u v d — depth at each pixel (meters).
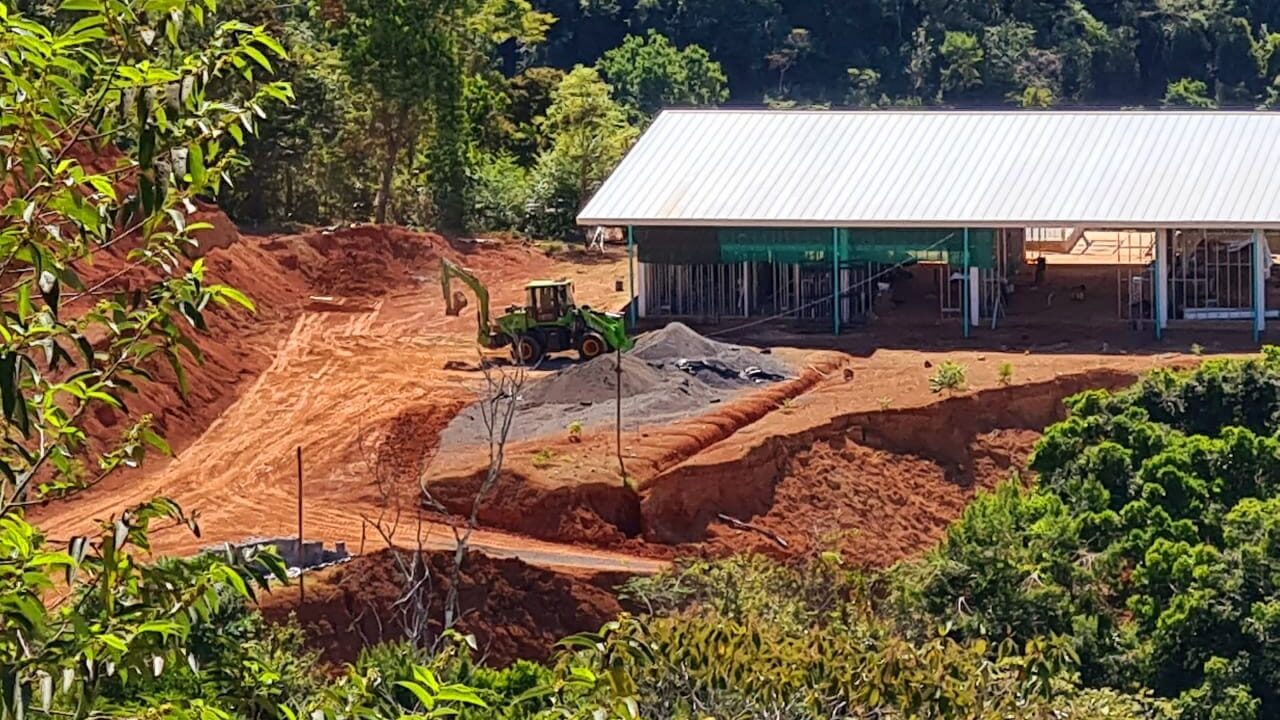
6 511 12.43
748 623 28.34
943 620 38.66
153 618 13.05
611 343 66.38
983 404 61.41
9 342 11.78
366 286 81.00
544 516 52.38
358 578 44.09
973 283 72.00
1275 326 70.81
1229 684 38.81
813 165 76.12
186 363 62.28
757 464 55.72
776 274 74.62
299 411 62.06
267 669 15.06
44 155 12.06
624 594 40.66
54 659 12.26
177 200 13.02
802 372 65.00
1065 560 42.78
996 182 73.69
